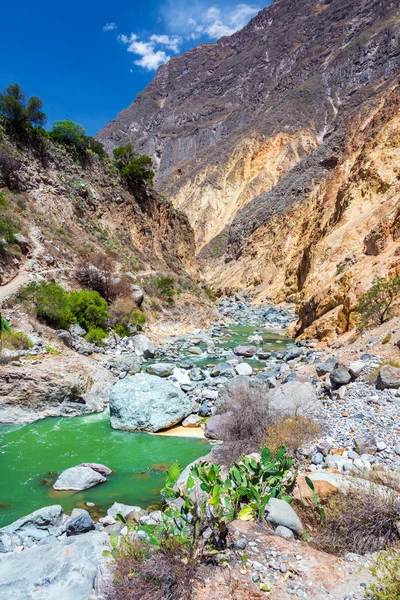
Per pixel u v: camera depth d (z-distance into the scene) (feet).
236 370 60.29
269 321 138.72
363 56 603.26
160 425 40.83
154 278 123.13
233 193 427.33
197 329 112.47
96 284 92.07
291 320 137.39
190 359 73.87
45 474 32.07
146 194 163.94
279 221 265.34
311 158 296.30
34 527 23.17
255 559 16.11
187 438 39.17
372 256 89.76
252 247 274.16
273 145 444.96
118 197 142.31
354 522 17.81
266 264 233.76
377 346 46.06
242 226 308.19
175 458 35.01
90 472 30.63
